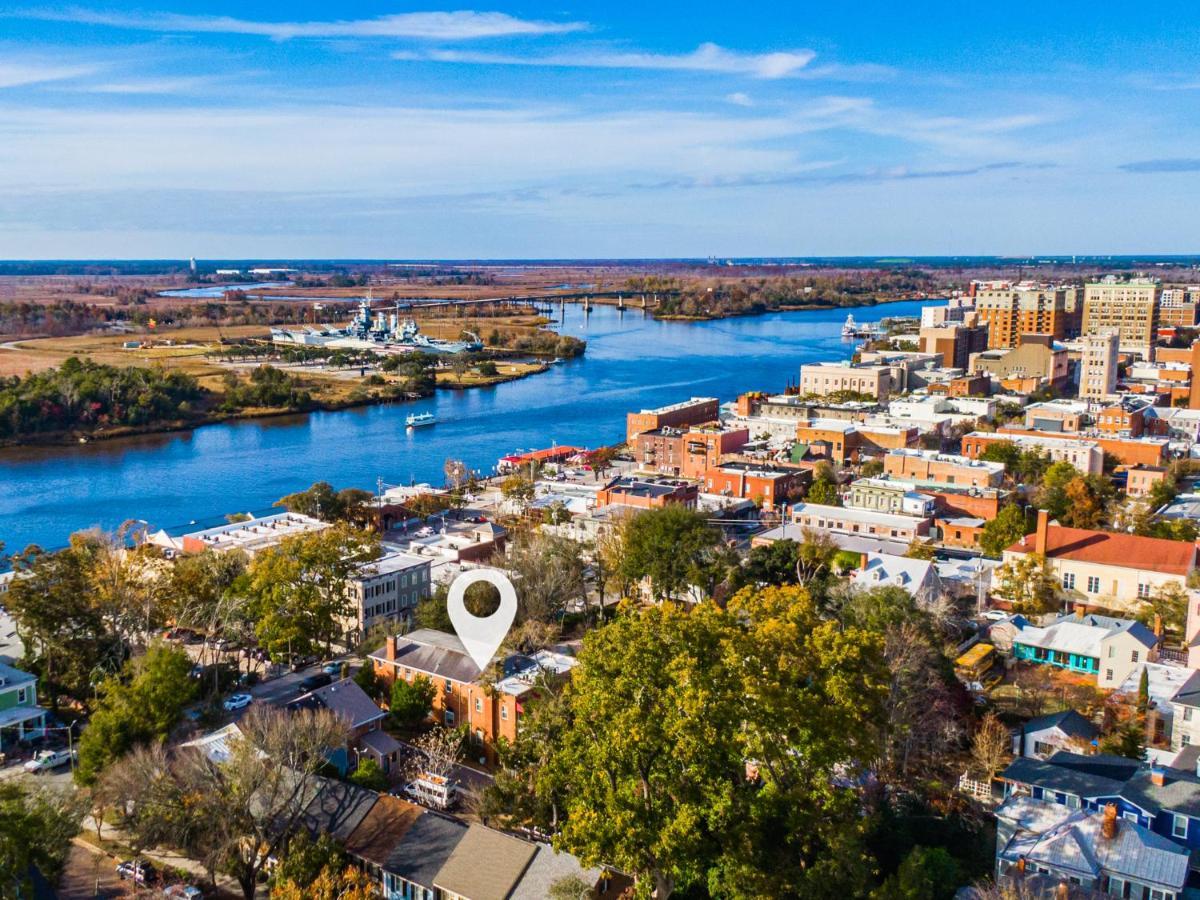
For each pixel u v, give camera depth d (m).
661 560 150.62
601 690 77.19
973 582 153.75
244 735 89.75
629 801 72.88
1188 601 132.12
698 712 71.56
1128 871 73.00
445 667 114.81
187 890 81.75
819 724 74.62
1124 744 95.81
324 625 134.12
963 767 99.06
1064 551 151.88
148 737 96.62
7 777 101.19
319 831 85.56
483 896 77.25
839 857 72.44
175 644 121.25
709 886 75.31
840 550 159.00
